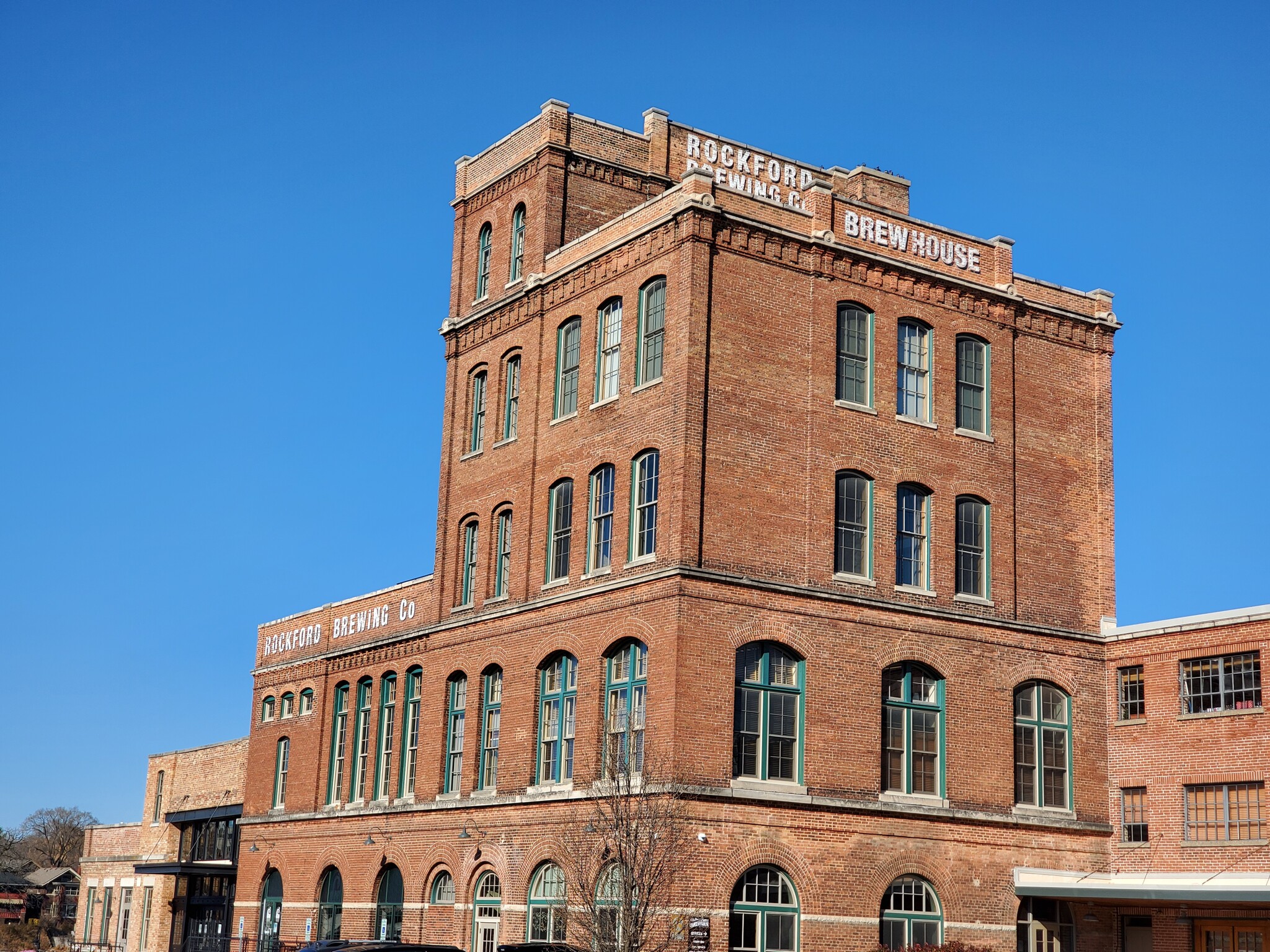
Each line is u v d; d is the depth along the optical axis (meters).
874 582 39.50
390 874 47.78
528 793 40.44
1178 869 40.25
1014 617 41.94
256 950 54.28
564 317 43.34
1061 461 44.16
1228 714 39.91
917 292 42.03
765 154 49.09
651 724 36.31
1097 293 45.94
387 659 50.56
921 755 39.56
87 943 79.06
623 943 33.19
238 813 65.19
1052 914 40.78
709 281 38.41
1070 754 42.28
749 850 35.84
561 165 45.34
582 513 40.94
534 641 41.78
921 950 36.44
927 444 41.31
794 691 37.75
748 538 37.66
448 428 48.38
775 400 38.88
